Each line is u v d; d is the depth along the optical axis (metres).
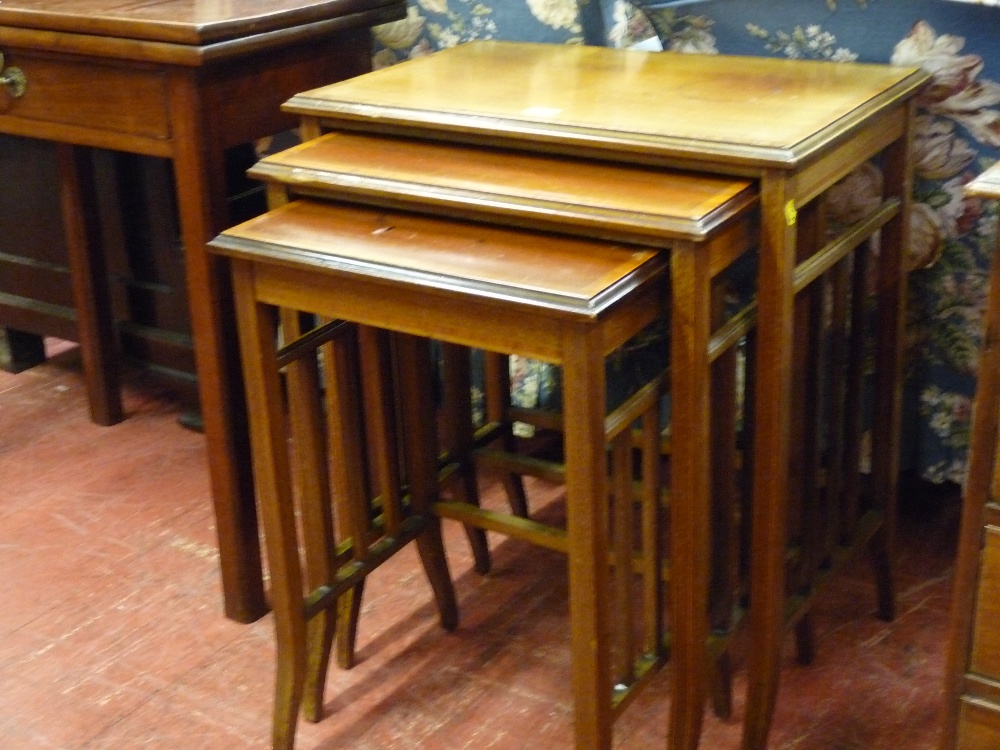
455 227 1.25
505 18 1.84
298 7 1.57
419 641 1.70
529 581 1.83
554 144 1.28
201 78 1.49
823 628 1.69
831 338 1.52
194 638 1.71
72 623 1.75
